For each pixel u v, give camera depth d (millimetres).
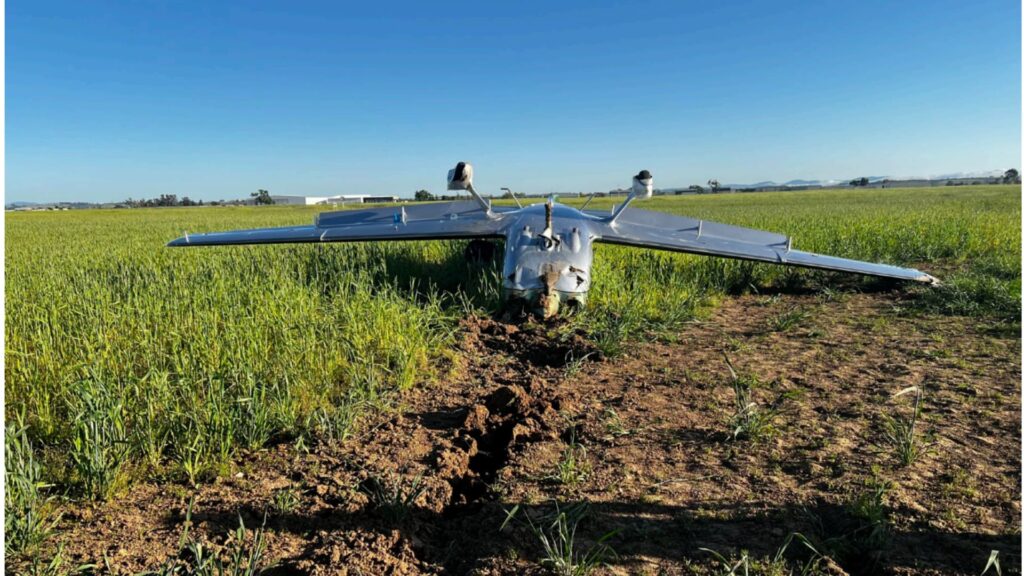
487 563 2744
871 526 2932
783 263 8305
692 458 3787
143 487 3531
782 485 3412
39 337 5340
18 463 3211
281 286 7695
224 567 2732
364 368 5332
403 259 10859
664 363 5867
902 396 4762
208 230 26000
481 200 9344
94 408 3592
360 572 2695
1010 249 12711
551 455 3875
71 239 21375
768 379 5297
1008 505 3117
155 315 6180
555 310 7312
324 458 3896
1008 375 5137
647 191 8992
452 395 5113
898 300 8586
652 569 2688
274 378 4844
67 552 2889
